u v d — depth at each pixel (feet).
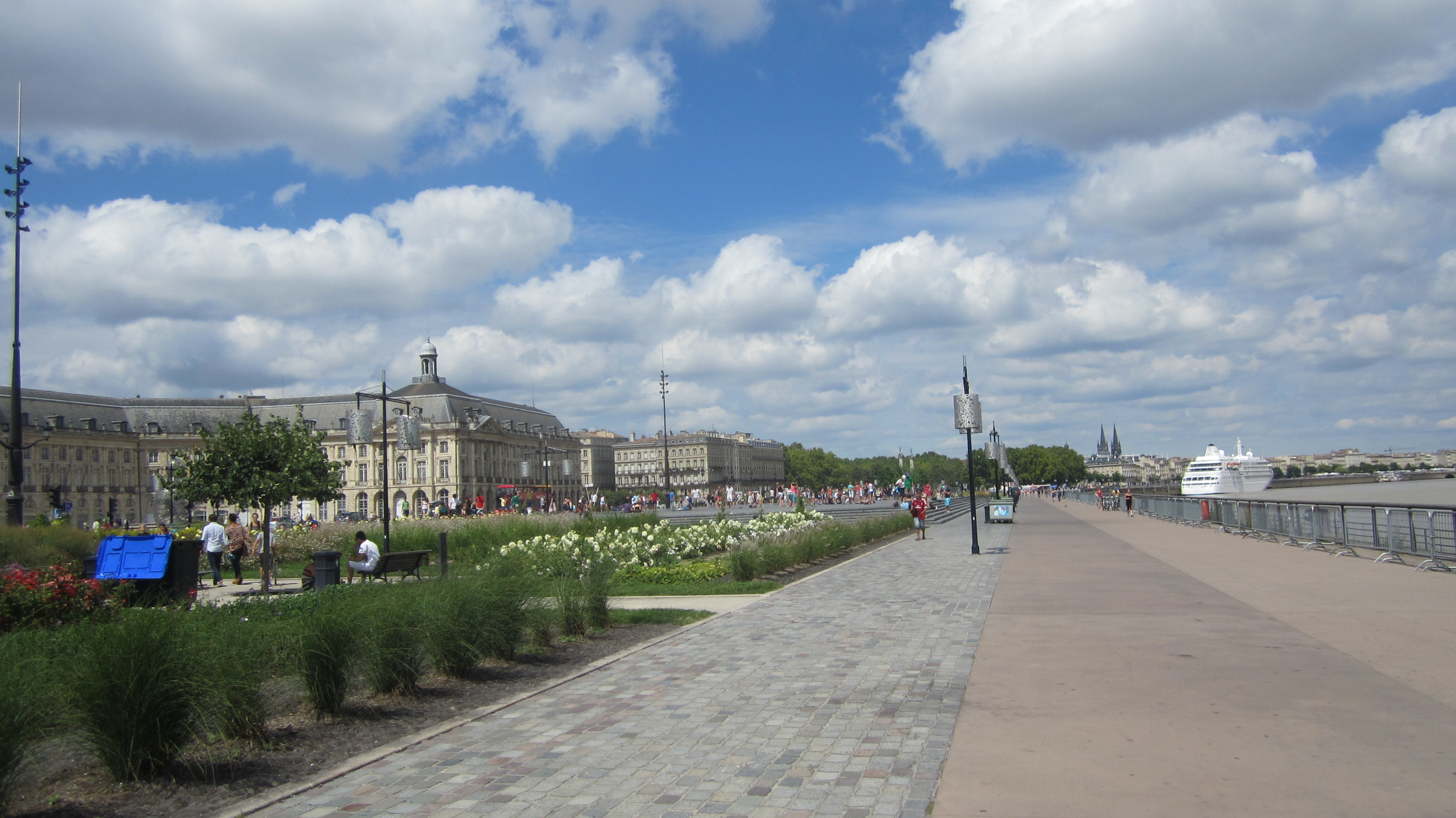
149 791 24.71
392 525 141.08
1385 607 50.44
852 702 32.63
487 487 525.34
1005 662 38.63
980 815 21.01
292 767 26.94
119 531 112.88
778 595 67.26
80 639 26.68
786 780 24.17
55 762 25.48
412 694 35.53
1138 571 75.25
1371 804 20.83
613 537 110.11
